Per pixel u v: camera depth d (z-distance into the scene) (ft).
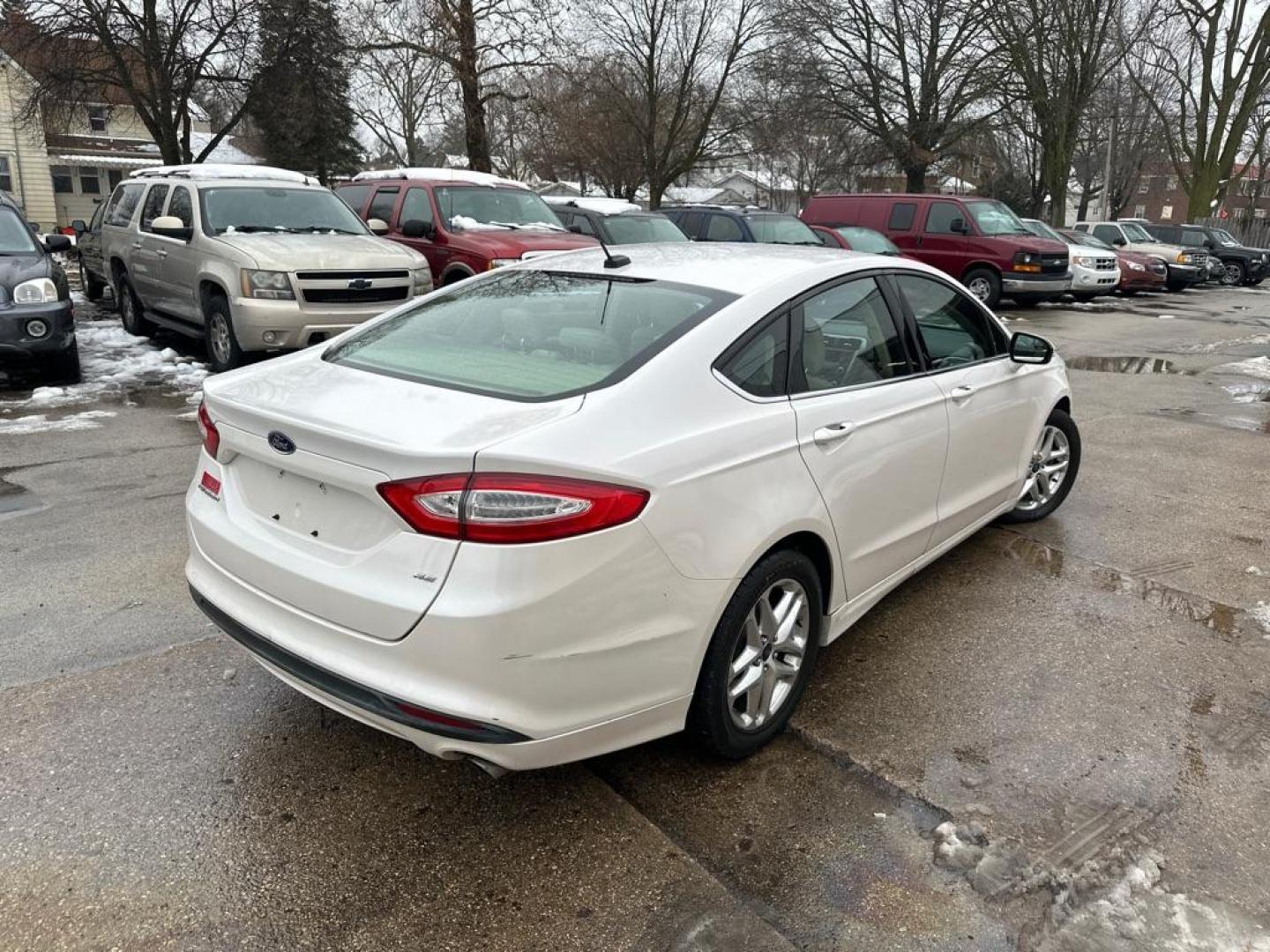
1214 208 104.63
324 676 7.87
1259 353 40.83
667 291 10.16
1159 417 26.71
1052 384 15.92
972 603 13.60
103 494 17.37
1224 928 7.53
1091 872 8.12
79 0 65.10
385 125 134.31
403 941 7.27
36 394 25.40
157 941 7.20
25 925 7.30
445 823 8.63
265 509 8.68
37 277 25.68
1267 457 22.12
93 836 8.30
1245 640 12.55
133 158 130.72
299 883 7.84
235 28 68.95
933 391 12.16
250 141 150.82
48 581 13.48
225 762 9.41
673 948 7.25
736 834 8.57
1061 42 96.32
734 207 51.29
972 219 55.77
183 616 12.48
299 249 26.66
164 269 30.60
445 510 7.19
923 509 12.21
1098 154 179.42
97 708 10.27
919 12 107.55
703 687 8.84
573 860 8.19
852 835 8.57
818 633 10.21
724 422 8.83
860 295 11.43
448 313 11.02
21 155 118.93
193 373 28.86
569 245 32.40
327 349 10.71
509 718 7.38
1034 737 10.19
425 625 7.27
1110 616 13.20
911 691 11.10
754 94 114.73
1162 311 60.59
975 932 7.45
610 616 7.70
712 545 8.37
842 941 7.33
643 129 111.34
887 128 112.98
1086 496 18.72
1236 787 9.36
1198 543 16.17
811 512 9.53
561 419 7.80
